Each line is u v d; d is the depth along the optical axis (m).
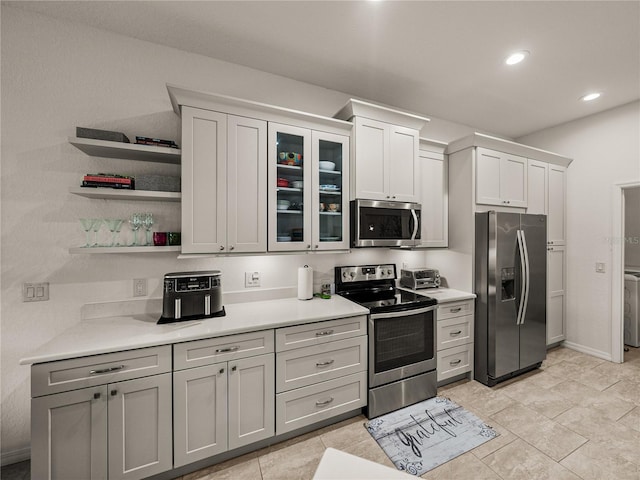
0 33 1.67
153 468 1.50
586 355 3.22
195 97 1.83
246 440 1.72
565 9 1.69
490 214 2.59
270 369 1.79
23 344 1.72
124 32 1.92
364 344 2.11
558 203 3.35
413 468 1.67
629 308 3.53
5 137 1.68
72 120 1.82
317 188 2.24
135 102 1.98
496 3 1.65
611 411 2.20
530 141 3.76
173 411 1.55
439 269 3.07
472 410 2.22
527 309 2.77
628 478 1.59
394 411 2.21
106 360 1.41
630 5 1.65
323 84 2.57
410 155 2.57
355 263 2.77
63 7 1.70
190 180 1.83
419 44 2.03
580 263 3.32
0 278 1.68
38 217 1.75
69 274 1.81
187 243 1.83
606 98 2.82
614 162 3.03
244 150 1.98
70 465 1.36
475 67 2.30
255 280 2.34
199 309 1.85
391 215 2.47
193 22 1.83
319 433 1.96
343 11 1.72
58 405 1.33
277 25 1.85
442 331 2.50
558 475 1.62
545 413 2.18
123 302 1.94
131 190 1.73
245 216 1.99
